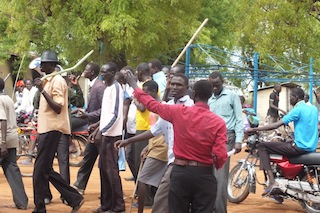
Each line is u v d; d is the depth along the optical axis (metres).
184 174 6.32
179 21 20.56
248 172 10.41
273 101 22.22
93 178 12.91
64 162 10.23
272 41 19.55
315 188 9.80
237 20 23.28
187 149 6.33
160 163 8.37
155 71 10.30
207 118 6.32
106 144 9.04
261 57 25.23
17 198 9.60
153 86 8.49
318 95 21.25
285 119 9.95
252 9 19.39
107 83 9.15
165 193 7.40
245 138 11.04
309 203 10.00
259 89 31.88
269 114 22.41
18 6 20.44
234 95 8.88
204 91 6.40
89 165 10.67
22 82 20.33
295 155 9.91
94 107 10.60
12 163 9.62
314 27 21.58
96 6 19.08
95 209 9.41
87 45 20.00
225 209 8.48
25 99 17.34
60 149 10.22
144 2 19.17
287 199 10.83
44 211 8.76
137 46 19.67
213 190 6.38
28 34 21.14
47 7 20.39
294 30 18.91
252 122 14.66
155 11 19.56
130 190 11.42
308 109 9.90
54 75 8.57
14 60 27.67
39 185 8.66
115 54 20.58
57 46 21.70
